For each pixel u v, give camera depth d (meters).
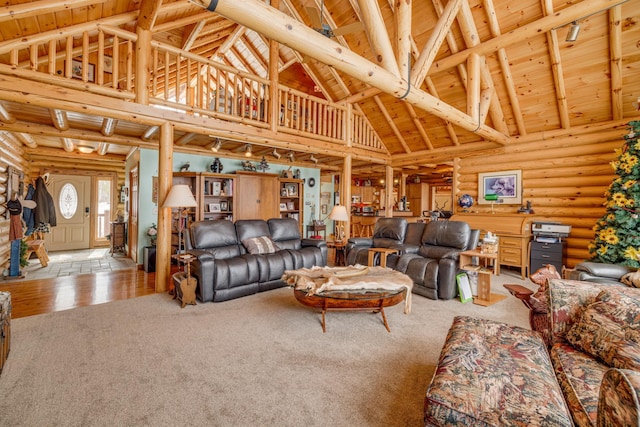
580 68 4.45
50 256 6.93
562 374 1.53
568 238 5.19
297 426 1.66
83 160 7.74
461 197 6.32
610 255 3.86
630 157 3.79
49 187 7.70
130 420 1.70
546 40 4.32
